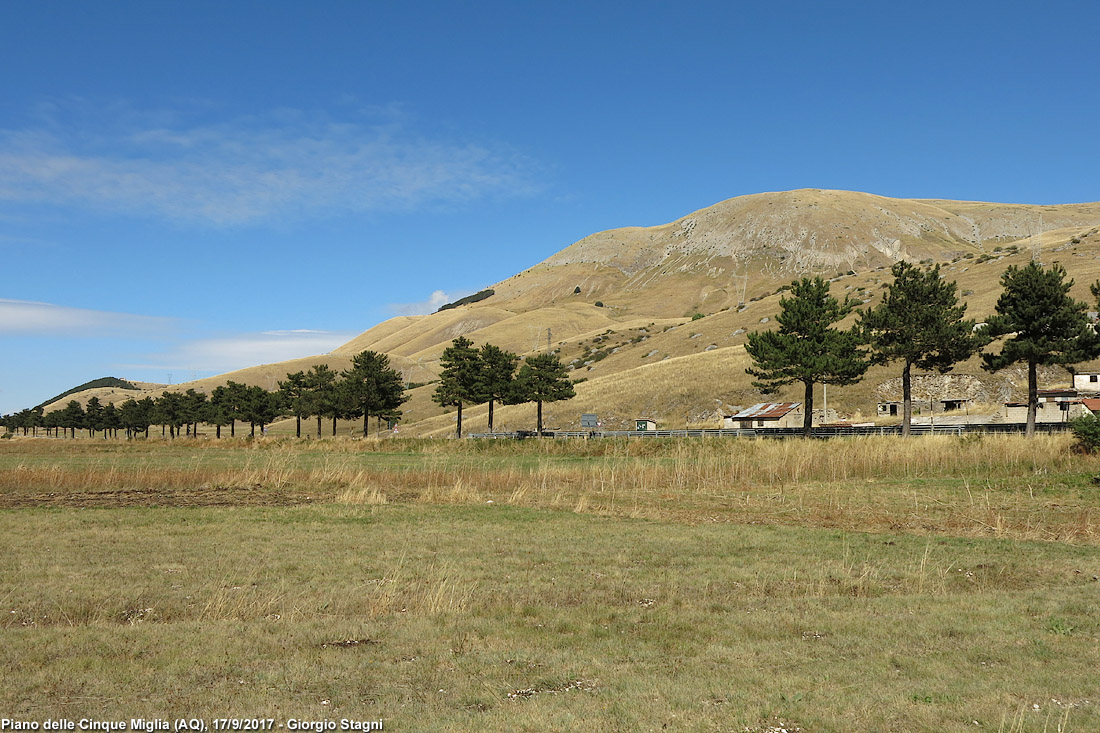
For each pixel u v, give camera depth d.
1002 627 10.64
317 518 22.81
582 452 49.06
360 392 90.50
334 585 13.64
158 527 20.92
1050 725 7.04
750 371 61.09
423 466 42.22
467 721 7.29
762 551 17.22
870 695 7.92
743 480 33.47
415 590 13.24
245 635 10.36
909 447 37.12
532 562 15.93
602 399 107.00
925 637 10.20
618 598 12.75
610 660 9.34
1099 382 77.88
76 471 34.78
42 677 8.59
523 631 10.67
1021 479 29.89
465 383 83.06
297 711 7.58
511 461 46.16
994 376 88.50
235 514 23.58
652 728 7.07
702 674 8.74
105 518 22.61
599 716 7.37
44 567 15.24
